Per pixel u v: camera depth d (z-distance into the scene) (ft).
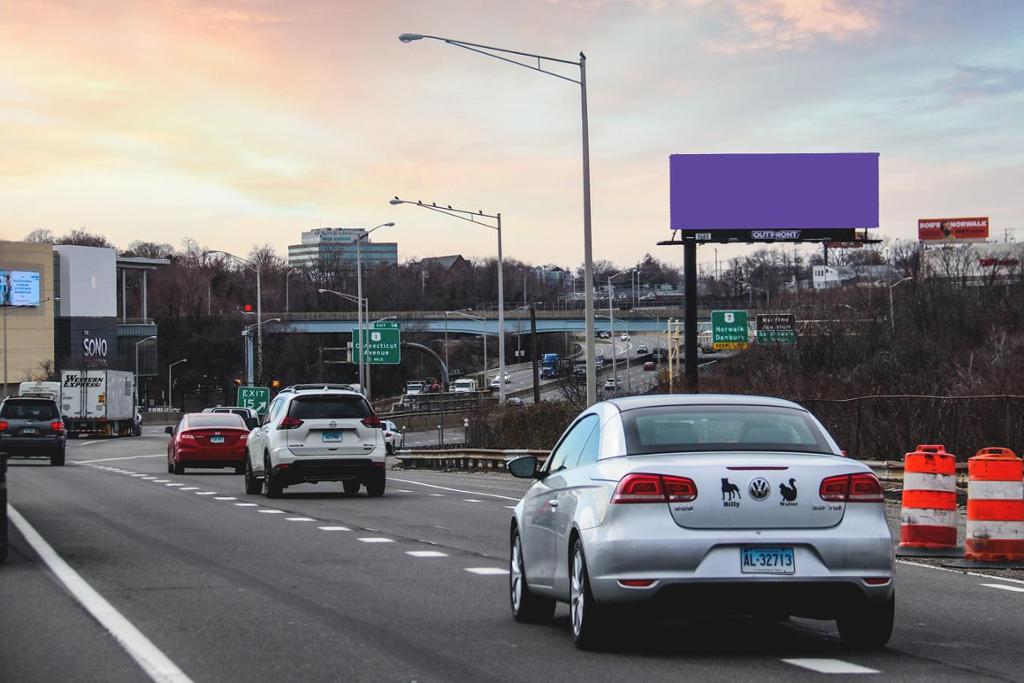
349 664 27.27
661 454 28.55
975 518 47.14
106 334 442.91
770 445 29.07
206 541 54.49
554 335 589.32
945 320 258.98
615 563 27.22
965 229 583.99
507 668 26.86
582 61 115.65
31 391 273.54
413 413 319.88
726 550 27.09
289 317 450.30
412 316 435.53
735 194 195.62
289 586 40.11
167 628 31.99
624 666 27.12
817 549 27.22
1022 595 39.01
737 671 26.55
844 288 391.24
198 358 517.96
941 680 25.58
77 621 33.06
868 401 110.73
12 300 409.69
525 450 139.95
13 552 49.60
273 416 86.17
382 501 81.87
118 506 75.15
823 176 197.67
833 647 29.58
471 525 63.00
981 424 100.73
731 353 325.42
